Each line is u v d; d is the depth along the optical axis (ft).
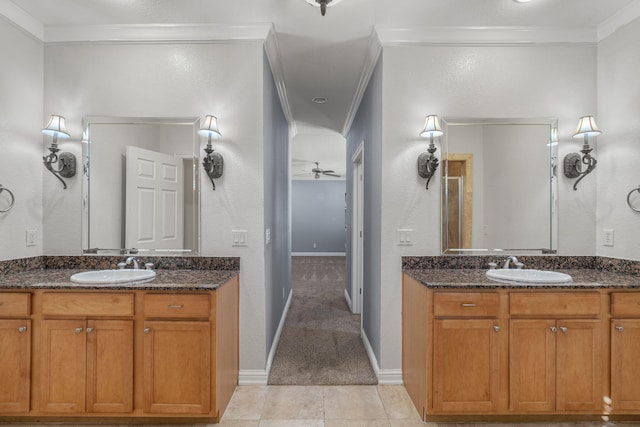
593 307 6.44
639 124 7.26
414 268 8.12
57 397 6.29
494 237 8.25
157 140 8.14
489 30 8.06
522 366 6.39
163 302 6.31
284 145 13.03
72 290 6.30
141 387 6.33
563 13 7.48
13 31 7.36
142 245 8.13
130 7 7.22
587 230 8.27
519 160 8.27
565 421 6.70
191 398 6.31
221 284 6.57
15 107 7.44
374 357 8.88
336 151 21.16
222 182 8.09
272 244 9.53
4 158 7.20
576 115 8.27
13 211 7.39
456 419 6.68
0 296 6.29
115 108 8.17
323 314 13.69
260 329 8.09
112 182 8.18
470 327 6.40
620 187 7.67
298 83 10.96
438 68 8.21
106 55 8.16
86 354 6.29
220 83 8.13
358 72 10.19
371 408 7.11
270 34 8.16
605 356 6.44
